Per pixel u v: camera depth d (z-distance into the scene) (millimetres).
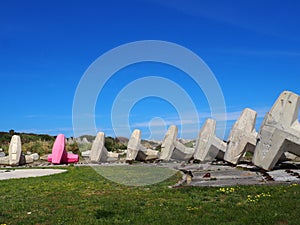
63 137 32812
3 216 10406
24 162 32938
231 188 12734
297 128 18156
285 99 18656
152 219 9211
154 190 13781
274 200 10461
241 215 9070
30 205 11828
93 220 9406
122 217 9625
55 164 31938
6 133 51281
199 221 8758
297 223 8180
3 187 16188
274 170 18797
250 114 23969
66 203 11961
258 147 19328
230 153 23750
